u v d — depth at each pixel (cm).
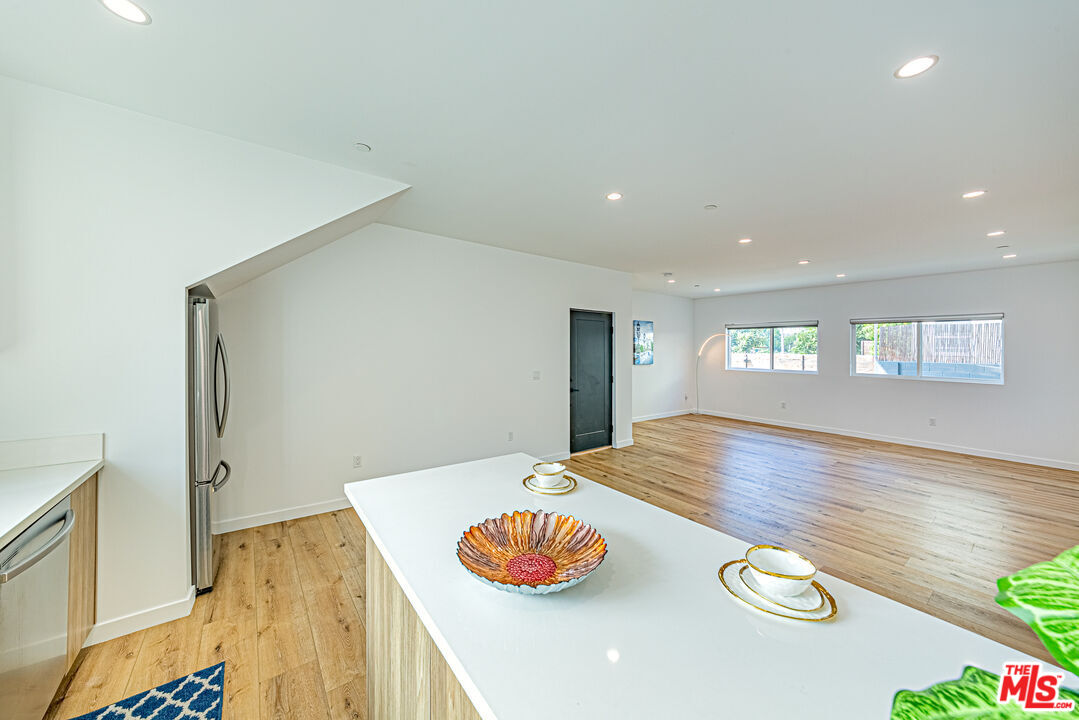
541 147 219
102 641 189
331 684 170
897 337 610
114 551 193
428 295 391
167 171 202
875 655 70
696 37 141
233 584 239
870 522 328
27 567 131
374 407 361
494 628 79
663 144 214
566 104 181
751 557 100
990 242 396
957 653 70
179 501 208
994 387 525
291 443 324
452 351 408
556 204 304
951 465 491
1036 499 379
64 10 131
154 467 202
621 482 426
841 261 491
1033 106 178
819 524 324
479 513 137
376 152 227
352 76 164
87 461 187
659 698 62
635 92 172
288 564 260
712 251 446
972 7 126
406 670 108
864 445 589
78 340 186
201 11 131
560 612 84
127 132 194
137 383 197
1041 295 494
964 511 351
